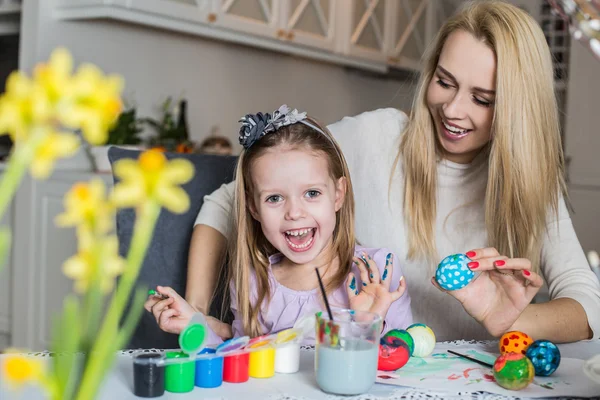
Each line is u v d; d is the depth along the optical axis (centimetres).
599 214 427
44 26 301
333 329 88
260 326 144
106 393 86
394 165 158
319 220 135
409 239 155
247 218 145
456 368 101
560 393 90
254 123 140
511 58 132
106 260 41
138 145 307
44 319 293
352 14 408
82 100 37
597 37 125
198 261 151
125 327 46
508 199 140
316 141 140
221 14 326
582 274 137
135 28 333
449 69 136
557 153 143
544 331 117
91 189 40
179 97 355
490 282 111
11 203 303
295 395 88
